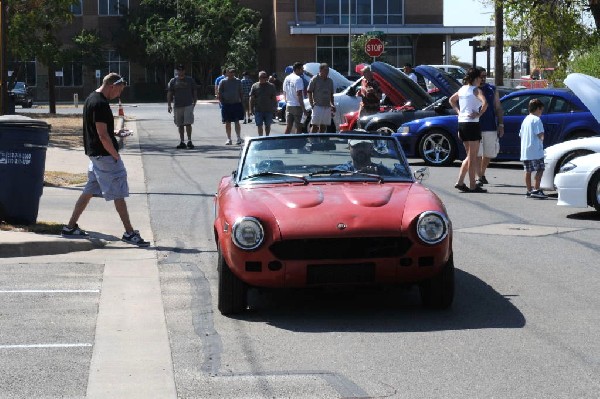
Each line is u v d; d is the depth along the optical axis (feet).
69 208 52.95
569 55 105.29
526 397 21.75
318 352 25.90
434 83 79.61
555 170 57.06
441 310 30.71
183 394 22.35
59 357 25.58
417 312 30.50
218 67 284.82
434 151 76.69
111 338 27.61
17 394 22.40
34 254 40.40
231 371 24.21
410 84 85.30
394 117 82.38
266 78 91.40
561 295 32.60
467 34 254.68
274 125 130.93
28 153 44.34
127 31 272.51
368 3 253.85
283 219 29.22
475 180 61.00
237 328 28.76
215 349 26.35
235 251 29.04
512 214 51.70
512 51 161.38
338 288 29.32
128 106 230.48
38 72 275.59
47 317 30.01
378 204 30.12
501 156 73.36
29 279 35.73
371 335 27.66
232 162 80.33
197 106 213.25
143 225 48.29
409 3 254.06
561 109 70.95
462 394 22.03
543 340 26.76
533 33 106.32
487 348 25.99
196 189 62.80
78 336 27.81
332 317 30.01
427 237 28.96
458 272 36.76
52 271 37.22
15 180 44.42
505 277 35.73
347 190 31.83
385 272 28.99
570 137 70.33
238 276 29.35
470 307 31.04
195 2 269.44
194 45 265.13
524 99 72.74
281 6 253.03
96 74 276.21
